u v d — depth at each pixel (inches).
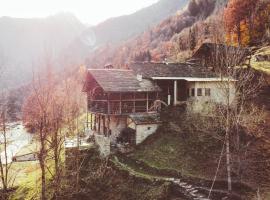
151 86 1782.7
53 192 1314.0
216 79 1771.7
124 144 1630.2
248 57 1977.1
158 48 5570.9
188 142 1505.9
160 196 1197.7
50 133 1205.1
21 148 2220.7
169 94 1871.3
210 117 1593.3
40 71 1122.0
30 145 2174.0
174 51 3902.6
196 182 1238.9
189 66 1994.3
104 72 1788.9
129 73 1838.1
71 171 1437.0
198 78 1820.9
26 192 1422.2
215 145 1421.0
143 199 1218.0
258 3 2763.3
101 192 1325.0
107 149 1551.4
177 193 1206.9
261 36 2679.6
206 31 3607.3
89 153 1566.2
